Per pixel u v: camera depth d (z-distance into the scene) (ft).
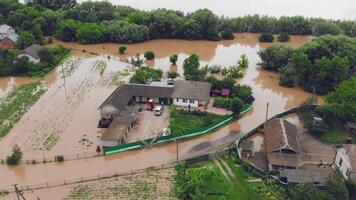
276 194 199.82
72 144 246.27
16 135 256.93
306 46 373.20
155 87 301.22
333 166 224.53
